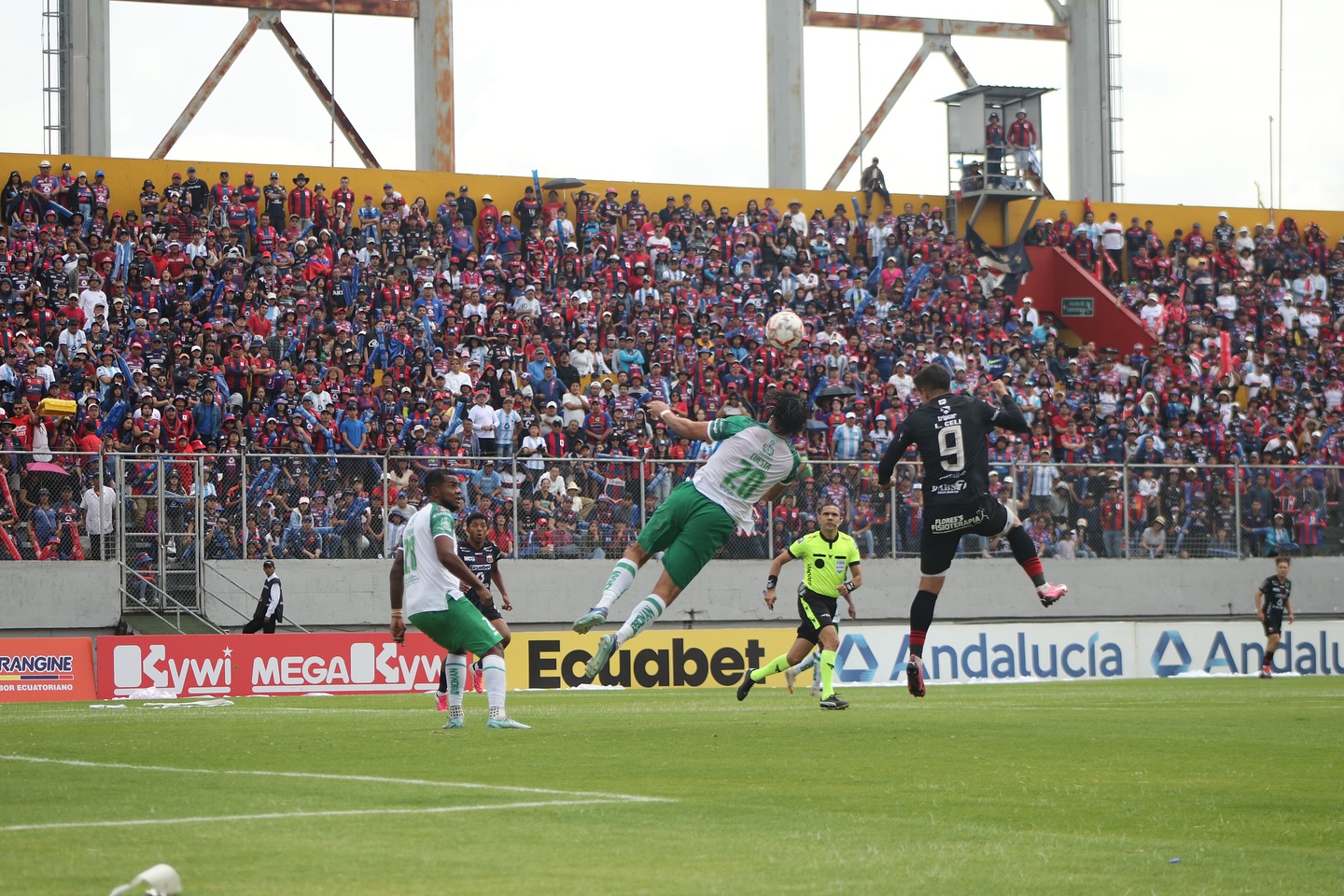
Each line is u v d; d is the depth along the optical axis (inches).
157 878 363.3
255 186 2395.4
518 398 2123.5
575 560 1996.8
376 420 2090.3
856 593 2127.2
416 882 417.4
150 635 1752.0
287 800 576.4
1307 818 558.6
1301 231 3095.5
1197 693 1492.4
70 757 750.5
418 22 2773.1
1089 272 2940.5
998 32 3198.8
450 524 920.3
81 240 2201.0
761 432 825.5
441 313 2293.3
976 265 2800.2
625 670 1760.6
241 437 1953.7
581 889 410.0
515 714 1127.0
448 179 2610.7
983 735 888.3
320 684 1676.9
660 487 2038.6
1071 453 2415.1
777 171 2933.1
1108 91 3233.3
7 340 1932.8
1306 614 2329.0
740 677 1819.6
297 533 1899.6
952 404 919.7
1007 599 2220.7
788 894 407.2
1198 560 2285.9
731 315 2498.8
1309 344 2883.9
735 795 605.3
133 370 2010.3
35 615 1791.3
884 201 2837.1
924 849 480.4
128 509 1838.1
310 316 2171.5
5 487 1782.7
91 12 2655.0
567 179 2583.7
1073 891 417.1
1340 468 2358.5
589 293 2444.6
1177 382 2598.4
